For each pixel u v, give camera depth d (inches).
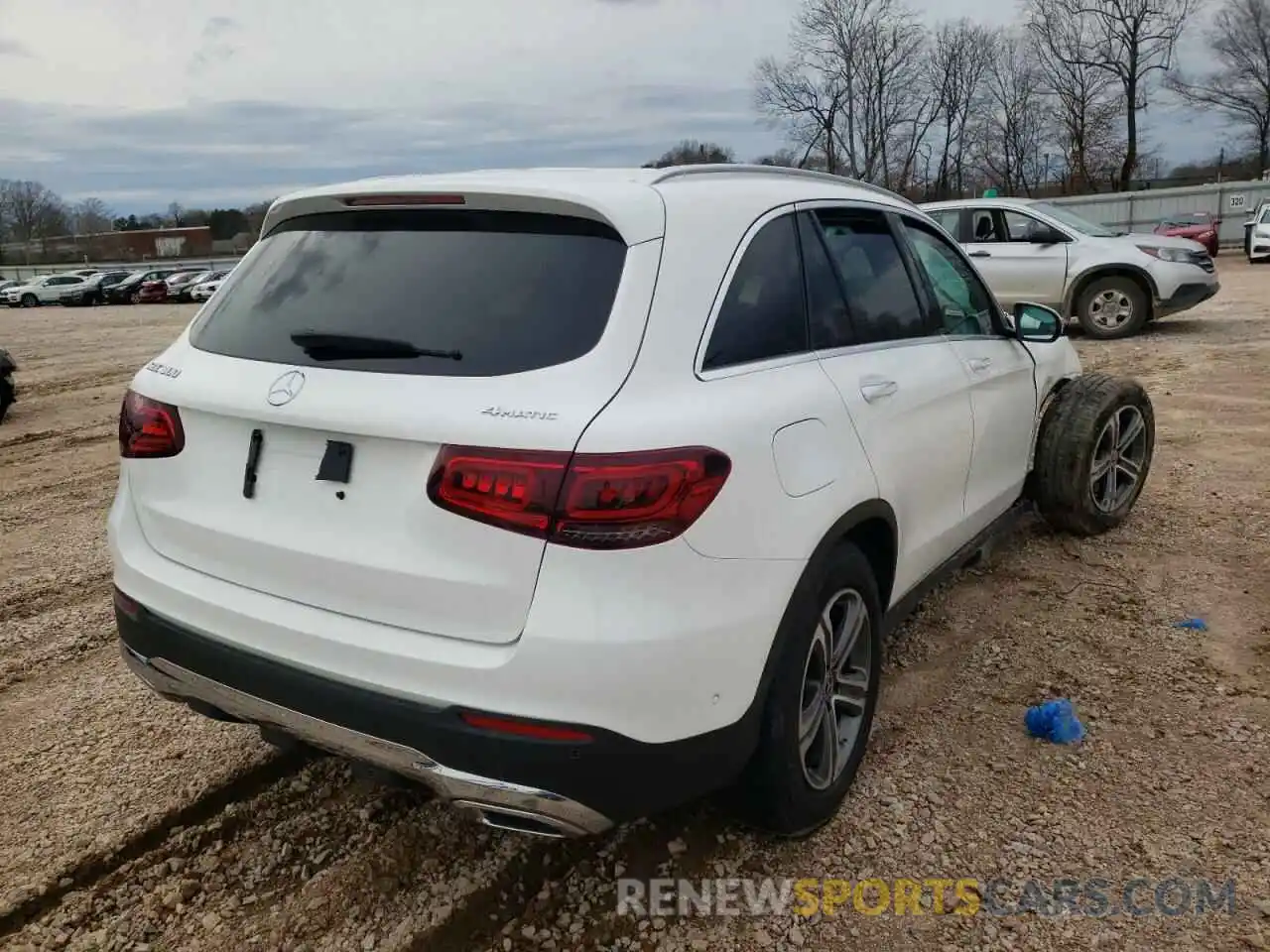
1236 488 225.9
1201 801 114.2
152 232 3257.9
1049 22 1916.8
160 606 102.5
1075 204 1455.5
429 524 84.7
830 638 107.1
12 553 222.8
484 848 111.0
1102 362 401.1
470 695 83.0
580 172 105.0
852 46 1958.7
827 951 95.1
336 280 100.0
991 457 153.8
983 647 154.2
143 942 99.0
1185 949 93.4
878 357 121.0
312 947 97.6
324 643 89.4
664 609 82.9
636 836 111.9
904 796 117.2
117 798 122.0
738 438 89.8
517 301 90.0
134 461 106.8
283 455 93.3
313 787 123.6
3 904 103.7
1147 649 150.9
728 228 101.2
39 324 1249.4
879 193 139.3
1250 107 2062.0
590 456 80.5
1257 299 615.2
